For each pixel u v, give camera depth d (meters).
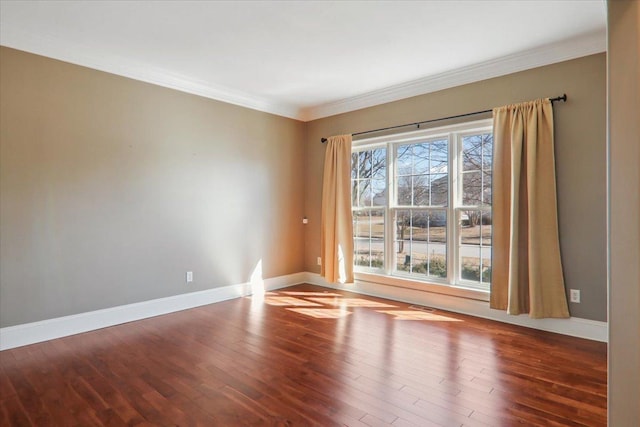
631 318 1.28
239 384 2.47
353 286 5.12
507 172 3.64
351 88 4.58
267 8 2.71
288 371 2.66
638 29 1.26
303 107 5.45
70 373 2.63
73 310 3.44
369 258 5.02
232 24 2.95
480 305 3.93
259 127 5.09
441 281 4.29
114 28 3.02
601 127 3.19
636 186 1.27
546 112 3.40
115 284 3.71
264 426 2.00
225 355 2.95
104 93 3.62
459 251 4.16
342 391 2.38
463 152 4.13
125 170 3.78
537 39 3.21
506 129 3.64
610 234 1.33
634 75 1.27
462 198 4.14
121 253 3.76
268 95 4.86
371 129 4.86
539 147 3.43
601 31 3.07
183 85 4.23
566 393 2.34
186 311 4.18
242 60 3.69
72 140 3.42
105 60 3.59
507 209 3.65
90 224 3.54
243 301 4.62
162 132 4.07
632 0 1.27
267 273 5.22
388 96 4.63
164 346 3.14
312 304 4.46
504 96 3.72
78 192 3.46
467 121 3.99
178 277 4.22
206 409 2.17
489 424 2.01
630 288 1.28
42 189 3.26
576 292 3.32
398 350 3.04
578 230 3.31
